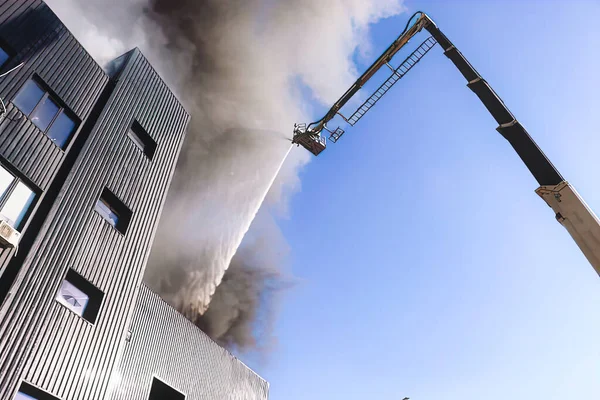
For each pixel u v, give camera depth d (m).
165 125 20.95
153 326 19.25
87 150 15.95
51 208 13.95
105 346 14.46
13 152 13.34
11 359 11.45
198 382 20.45
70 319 13.51
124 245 16.50
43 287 12.91
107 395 14.05
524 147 14.00
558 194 12.47
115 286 15.59
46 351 12.43
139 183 18.17
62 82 16.02
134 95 19.41
